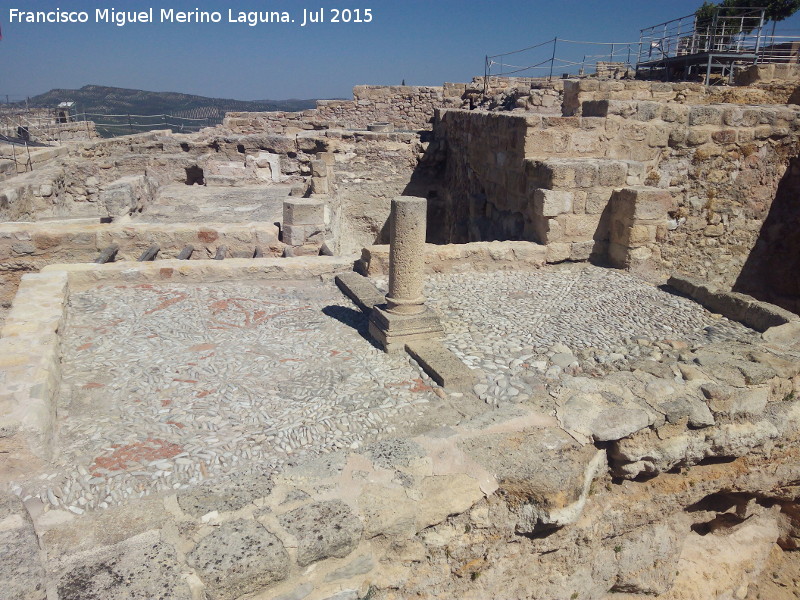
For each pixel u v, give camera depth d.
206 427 5.36
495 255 10.39
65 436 5.12
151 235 10.93
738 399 6.09
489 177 14.29
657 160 11.70
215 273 9.35
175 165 21.08
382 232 21.50
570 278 10.11
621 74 26.17
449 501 4.57
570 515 4.94
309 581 4.09
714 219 12.15
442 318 8.11
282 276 9.61
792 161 12.16
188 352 6.86
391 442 5.09
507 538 5.01
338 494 4.46
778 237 12.55
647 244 10.48
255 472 4.77
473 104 26.00
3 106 24.91
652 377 6.35
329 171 18.56
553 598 5.61
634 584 6.35
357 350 7.09
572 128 11.33
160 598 3.50
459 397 6.06
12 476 4.56
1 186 13.84
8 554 3.58
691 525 7.00
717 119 11.63
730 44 22.41
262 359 6.76
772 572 7.64
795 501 7.32
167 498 4.39
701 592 6.98
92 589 3.52
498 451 5.06
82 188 18.05
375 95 28.17
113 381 6.12
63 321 7.28
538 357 6.94
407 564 4.55
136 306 8.21
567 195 10.57
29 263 10.43
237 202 17.61
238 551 3.87
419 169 21.00
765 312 7.98
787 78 16.12
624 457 5.60
